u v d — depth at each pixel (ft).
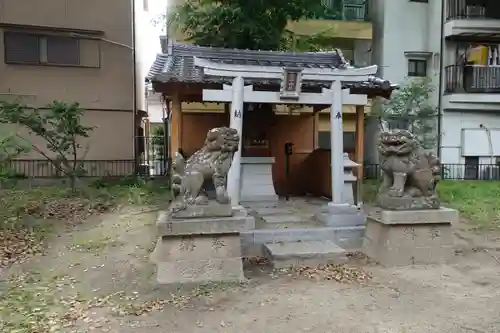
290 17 44.09
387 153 20.72
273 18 41.98
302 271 18.95
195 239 18.08
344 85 29.32
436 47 57.26
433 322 13.89
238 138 19.38
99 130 46.06
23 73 43.65
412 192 20.57
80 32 44.78
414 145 20.63
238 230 18.33
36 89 44.06
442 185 44.60
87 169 45.52
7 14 43.11
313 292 16.51
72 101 43.24
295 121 40.75
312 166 37.99
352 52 59.62
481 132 57.06
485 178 56.80
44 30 43.68
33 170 43.16
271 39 41.68
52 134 37.22
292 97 24.59
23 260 20.66
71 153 42.80
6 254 21.38
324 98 25.23
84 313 14.62
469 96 55.26
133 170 47.11
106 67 46.09
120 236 24.21
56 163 40.47
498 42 57.67
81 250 21.97
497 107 56.18
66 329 13.41
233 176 23.90
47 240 23.95
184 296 16.15
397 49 57.67
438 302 15.61
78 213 30.22
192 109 40.83
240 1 40.42
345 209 24.36
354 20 58.70
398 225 20.08
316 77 24.89
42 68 44.19
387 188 21.33
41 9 44.01
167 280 17.61
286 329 13.41
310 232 22.74
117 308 15.03
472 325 13.65
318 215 25.18
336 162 25.16
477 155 57.11
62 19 44.68
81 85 45.39
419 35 58.13
